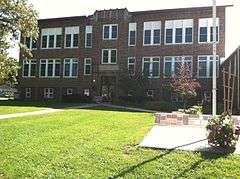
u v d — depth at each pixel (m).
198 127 18.12
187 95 37.22
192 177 10.09
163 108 35.88
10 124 18.38
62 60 49.22
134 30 45.41
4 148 13.12
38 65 50.50
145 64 44.59
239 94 34.22
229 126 12.49
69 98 44.22
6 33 21.97
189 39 42.84
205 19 42.28
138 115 23.39
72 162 11.52
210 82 41.31
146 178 10.15
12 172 10.75
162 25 44.09
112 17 46.47
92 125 18.09
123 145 13.47
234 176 10.09
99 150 12.76
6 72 18.84
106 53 46.59
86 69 47.84
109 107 35.00
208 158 11.60
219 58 41.16
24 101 45.06
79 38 48.41
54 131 16.30
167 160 11.52
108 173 10.59
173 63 43.34
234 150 12.48
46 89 50.16
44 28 50.34
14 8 22.17
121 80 42.62
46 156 12.15
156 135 15.66
